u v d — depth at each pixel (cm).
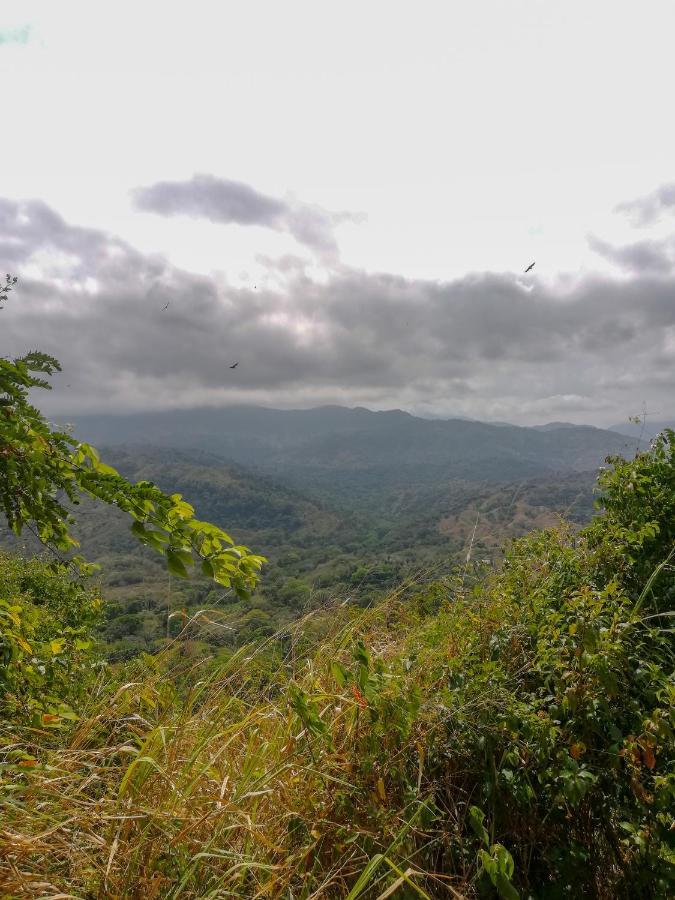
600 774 184
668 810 173
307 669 259
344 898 162
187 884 158
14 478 191
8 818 163
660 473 286
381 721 189
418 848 180
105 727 232
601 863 182
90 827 163
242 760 214
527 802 184
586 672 194
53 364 190
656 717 173
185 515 188
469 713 206
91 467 191
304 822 178
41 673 262
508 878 149
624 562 267
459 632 256
